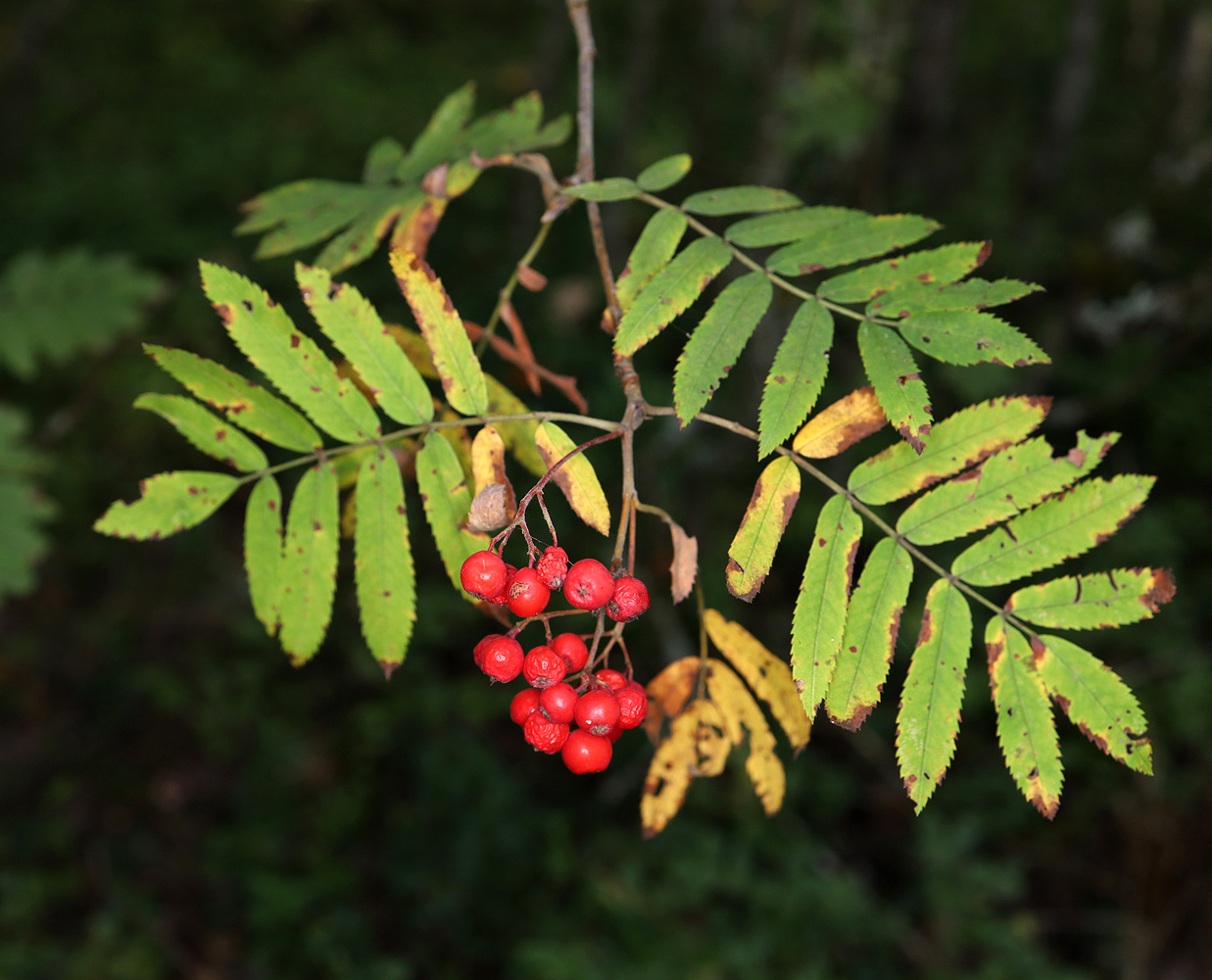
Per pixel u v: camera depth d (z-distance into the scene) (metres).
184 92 13.10
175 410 1.66
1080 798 5.59
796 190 6.92
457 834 5.47
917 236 1.61
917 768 1.43
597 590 1.43
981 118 12.98
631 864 5.26
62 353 3.76
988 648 1.47
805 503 6.93
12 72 11.31
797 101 6.15
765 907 5.04
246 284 1.61
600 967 4.66
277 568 1.68
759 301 1.57
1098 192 10.78
